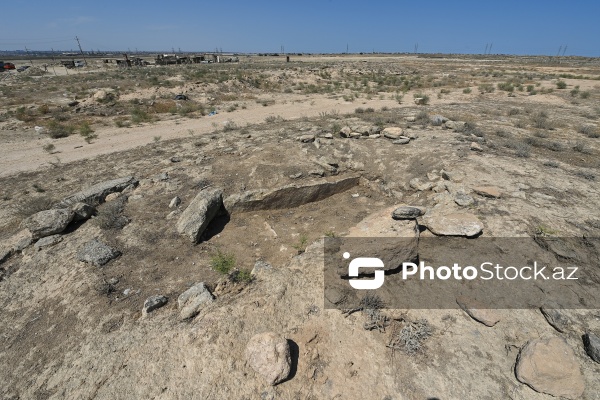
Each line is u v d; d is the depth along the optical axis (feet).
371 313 16.26
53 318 18.79
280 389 13.25
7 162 45.50
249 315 16.28
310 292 17.60
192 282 20.86
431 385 13.24
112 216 26.86
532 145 38.37
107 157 44.88
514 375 13.44
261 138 46.39
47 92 94.58
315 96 93.86
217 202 27.73
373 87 106.83
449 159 32.76
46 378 15.43
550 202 23.90
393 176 32.68
